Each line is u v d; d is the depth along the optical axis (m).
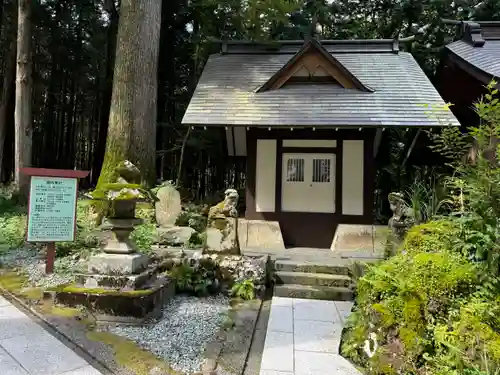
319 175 7.13
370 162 6.94
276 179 7.18
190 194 11.38
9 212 7.51
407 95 7.33
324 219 7.02
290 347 3.11
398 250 3.34
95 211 6.91
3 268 4.80
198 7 11.22
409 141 9.12
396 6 12.73
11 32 12.61
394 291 2.58
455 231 2.79
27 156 8.84
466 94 9.07
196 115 6.96
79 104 18.89
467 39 9.66
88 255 5.21
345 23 14.46
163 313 3.80
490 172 2.65
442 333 2.09
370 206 6.90
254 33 10.00
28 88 8.88
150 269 4.17
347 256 5.88
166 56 13.31
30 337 2.96
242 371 2.65
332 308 4.21
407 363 2.21
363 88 7.54
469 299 2.28
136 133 8.09
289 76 7.80
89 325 3.32
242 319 3.74
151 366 2.65
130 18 8.18
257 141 7.28
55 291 3.70
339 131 7.05
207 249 5.02
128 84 8.09
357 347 2.80
